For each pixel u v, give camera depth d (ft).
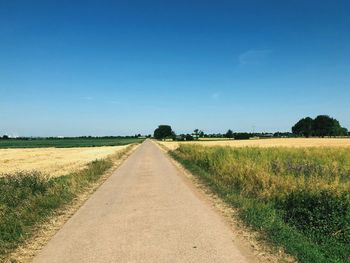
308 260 21.35
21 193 40.98
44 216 34.53
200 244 25.22
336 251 23.18
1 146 337.52
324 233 26.27
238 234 27.37
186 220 32.42
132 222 32.42
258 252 23.25
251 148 116.57
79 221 33.27
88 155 162.81
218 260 21.95
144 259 22.59
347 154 89.97
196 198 43.50
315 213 28.48
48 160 131.44
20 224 30.25
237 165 58.59
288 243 24.26
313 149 108.27
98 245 25.80
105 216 35.17
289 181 40.78
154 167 89.51
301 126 515.50
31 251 24.82
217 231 28.43
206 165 75.82
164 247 24.82
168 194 47.32
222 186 49.01
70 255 23.79
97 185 57.82
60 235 28.66
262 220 30.09
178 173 73.61
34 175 49.93
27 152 209.56
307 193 32.81
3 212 33.17
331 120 499.92
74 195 46.98
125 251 24.26
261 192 39.86
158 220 32.83
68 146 328.49
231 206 37.60
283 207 33.42
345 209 28.40
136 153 166.91
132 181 62.28
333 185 35.19
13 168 96.37
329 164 65.00
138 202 42.27
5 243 25.95
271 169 55.26
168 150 180.24
